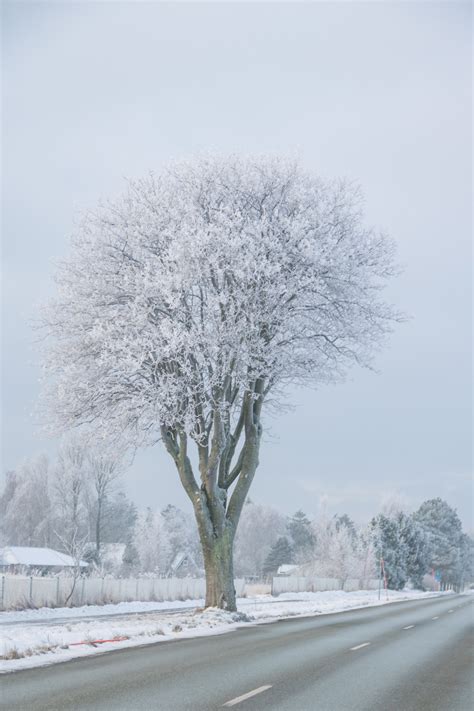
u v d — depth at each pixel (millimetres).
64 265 28719
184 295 26516
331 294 27891
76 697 9906
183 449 27969
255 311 25844
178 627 21016
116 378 27188
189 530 134000
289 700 10133
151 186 29016
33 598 37812
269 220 27547
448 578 140125
